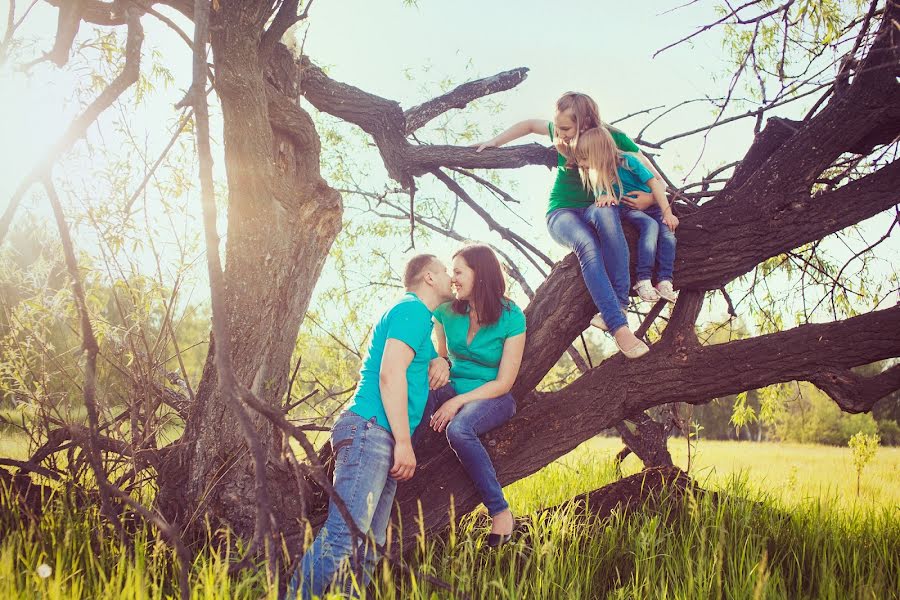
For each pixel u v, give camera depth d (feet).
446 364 11.76
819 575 12.85
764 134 14.32
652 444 21.85
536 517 13.21
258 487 6.59
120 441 12.82
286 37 15.20
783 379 12.18
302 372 18.89
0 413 13.34
